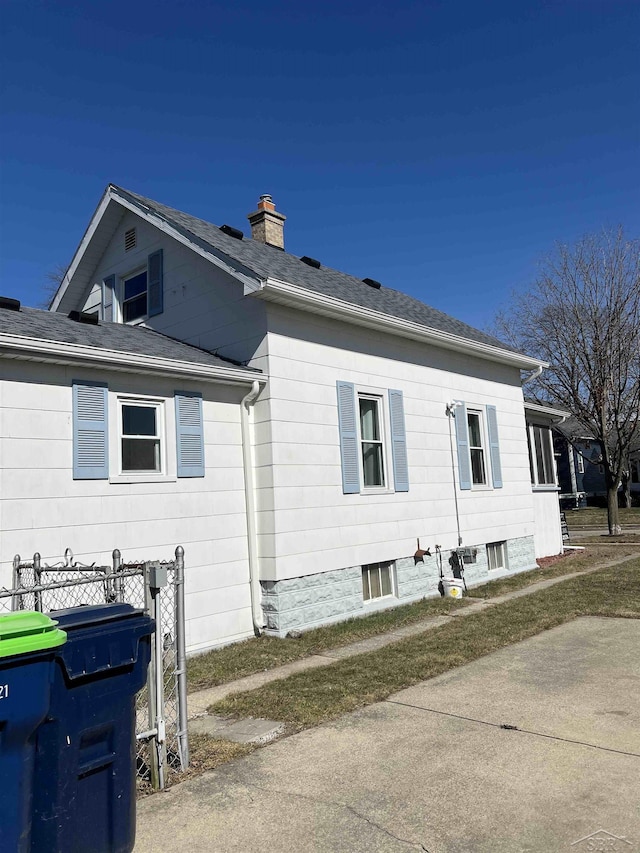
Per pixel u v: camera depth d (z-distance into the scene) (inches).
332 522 378.9
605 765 164.2
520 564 552.7
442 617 373.1
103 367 291.1
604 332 771.4
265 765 175.3
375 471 427.8
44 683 109.7
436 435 475.2
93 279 497.7
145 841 138.6
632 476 1524.4
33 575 235.5
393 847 132.0
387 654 289.3
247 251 420.5
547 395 881.5
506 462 557.9
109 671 125.0
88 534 282.5
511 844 130.6
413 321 443.8
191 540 322.0
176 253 415.5
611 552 639.8
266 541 347.9
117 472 297.3
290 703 226.8
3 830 105.2
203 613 322.3
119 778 125.4
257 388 352.2
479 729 193.5
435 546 457.4
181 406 325.4
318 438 377.1
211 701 237.9
